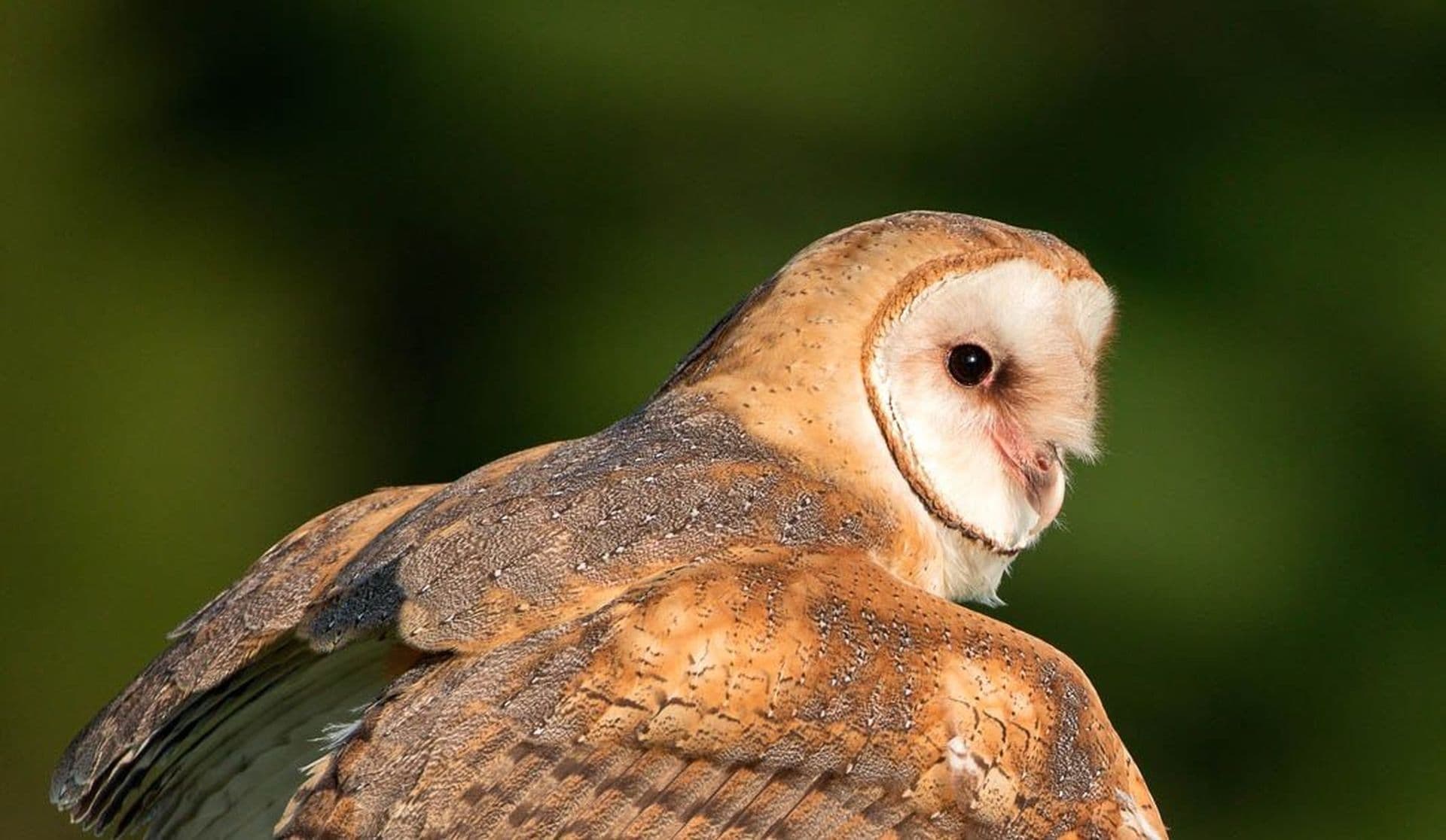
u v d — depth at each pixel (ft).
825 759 19.04
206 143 57.41
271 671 20.43
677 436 21.20
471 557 19.24
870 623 19.75
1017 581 47.93
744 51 53.47
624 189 54.08
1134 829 19.99
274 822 20.81
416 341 55.36
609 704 18.49
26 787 52.01
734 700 18.81
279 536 54.80
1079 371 22.77
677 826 18.49
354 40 56.34
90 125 57.57
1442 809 48.96
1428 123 53.67
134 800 20.66
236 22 57.41
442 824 17.79
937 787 19.39
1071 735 20.07
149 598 53.88
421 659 19.48
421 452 54.90
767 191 53.52
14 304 55.88
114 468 54.80
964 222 22.56
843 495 21.26
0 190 56.44
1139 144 53.26
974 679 19.81
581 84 53.98
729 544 20.12
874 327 21.83
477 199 55.01
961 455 22.16
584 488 20.11
